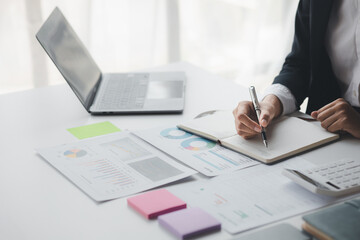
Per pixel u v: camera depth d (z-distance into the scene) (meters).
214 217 0.87
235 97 1.48
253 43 3.22
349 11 1.38
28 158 1.12
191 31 3.10
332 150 1.12
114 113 1.37
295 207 0.90
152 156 1.11
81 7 2.72
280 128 1.21
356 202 0.85
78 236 0.84
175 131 1.24
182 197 0.94
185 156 1.11
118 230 0.85
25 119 1.34
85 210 0.91
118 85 1.54
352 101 1.44
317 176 0.97
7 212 0.91
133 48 2.94
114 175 1.03
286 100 1.35
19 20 2.61
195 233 0.82
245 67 3.27
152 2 2.88
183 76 1.61
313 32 1.42
